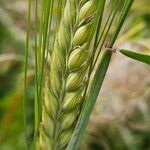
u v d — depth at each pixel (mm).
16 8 339
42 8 131
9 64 337
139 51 289
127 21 294
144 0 308
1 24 345
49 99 143
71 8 133
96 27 133
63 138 147
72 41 135
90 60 138
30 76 286
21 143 295
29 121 311
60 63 138
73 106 143
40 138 148
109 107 298
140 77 301
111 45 139
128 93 299
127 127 303
